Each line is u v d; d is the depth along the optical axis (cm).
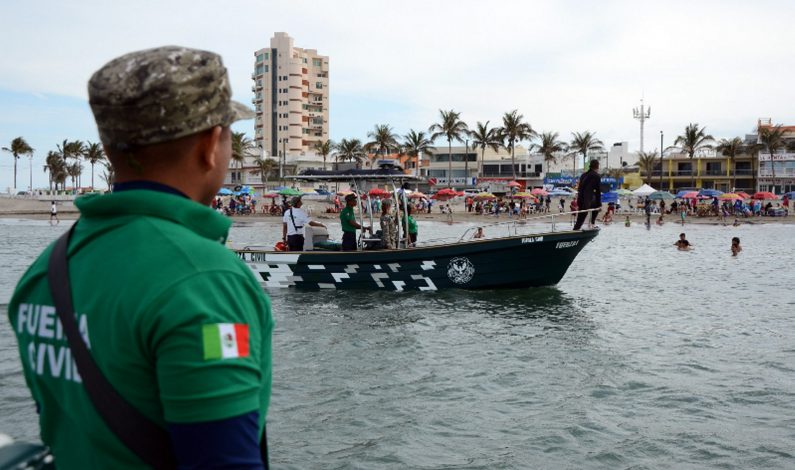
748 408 752
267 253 1700
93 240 153
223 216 163
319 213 7088
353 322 1263
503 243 1609
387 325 1236
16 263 2406
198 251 144
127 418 140
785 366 946
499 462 597
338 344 1073
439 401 774
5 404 724
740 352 1036
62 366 152
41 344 158
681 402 773
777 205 8194
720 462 601
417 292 1641
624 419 714
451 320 1291
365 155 12088
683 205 6344
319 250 1816
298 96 15438
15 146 12600
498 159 12725
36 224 5903
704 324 1283
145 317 135
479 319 1305
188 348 133
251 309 150
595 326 1250
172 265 140
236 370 138
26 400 738
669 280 2058
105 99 150
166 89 150
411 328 1209
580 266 2523
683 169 11056
